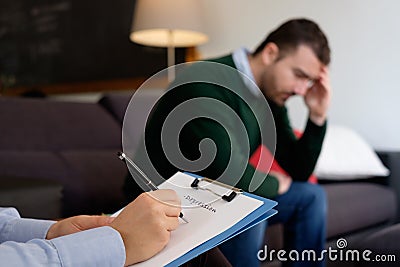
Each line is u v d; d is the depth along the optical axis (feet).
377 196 5.41
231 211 1.44
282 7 7.47
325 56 3.82
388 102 6.46
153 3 7.48
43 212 3.22
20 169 4.34
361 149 5.87
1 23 11.31
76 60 10.04
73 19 9.99
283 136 4.04
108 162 4.91
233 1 8.13
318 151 4.08
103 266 1.24
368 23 6.60
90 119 5.93
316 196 3.90
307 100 4.11
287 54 3.62
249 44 7.91
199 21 7.64
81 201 4.42
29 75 11.07
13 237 1.67
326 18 7.02
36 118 5.46
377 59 6.54
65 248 1.22
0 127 5.11
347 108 6.90
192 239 1.36
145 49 8.63
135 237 1.31
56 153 4.98
